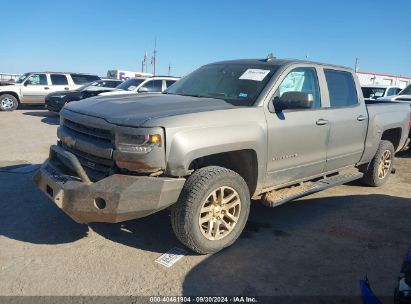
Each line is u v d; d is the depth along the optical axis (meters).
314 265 3.90
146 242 4.23
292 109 4.65
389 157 6.72
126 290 3.35
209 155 4.15
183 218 3.71
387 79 29.12
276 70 4.64
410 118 7.09
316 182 5.28
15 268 3.62
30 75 18.59
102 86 17.05
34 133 11.27
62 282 3.43
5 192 5.64
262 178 4.36
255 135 4.11
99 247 4.09
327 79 5.28
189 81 5.20
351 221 5.11
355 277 3.72
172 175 3.62
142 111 3.80
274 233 4.63
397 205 5.80
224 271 3.71
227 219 4.09
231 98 4.50
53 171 4.02
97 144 3.77
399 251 4.28
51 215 4.86
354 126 5.59
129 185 3.49
